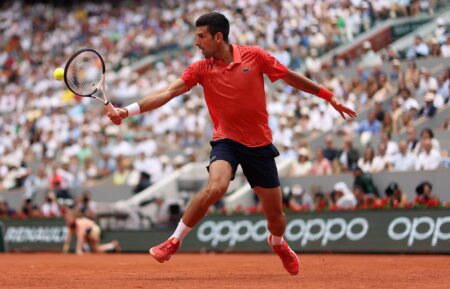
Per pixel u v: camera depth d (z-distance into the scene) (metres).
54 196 29.98
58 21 54.88
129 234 26.02
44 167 36.06
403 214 20.44
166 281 10.30
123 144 34.53
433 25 33.56
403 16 34.09
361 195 22.47
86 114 40.12
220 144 10.40
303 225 22.23
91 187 31.58
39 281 10.61
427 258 17.97
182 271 13.06
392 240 20.44
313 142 29.45
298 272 11.75
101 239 26.62
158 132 36.09
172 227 25.22
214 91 10.36
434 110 26.92
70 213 26.11
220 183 10.10
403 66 31.62
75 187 31.98
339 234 21.44
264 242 22.59
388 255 20.05
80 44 50.56
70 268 14.60
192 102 36.34
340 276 11.27
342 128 28.88
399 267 13.88
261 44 38.72
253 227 22.97
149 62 44.62
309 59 34.78
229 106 10.27
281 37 37.97
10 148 40.09
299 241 22.17
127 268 14.42
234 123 10.33
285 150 28.75
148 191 29.30
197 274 12.02
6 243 28.70
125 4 53.78
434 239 19.70
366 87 30.34
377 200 21.56
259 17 41.22
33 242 28.12
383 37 34.06
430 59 30.81
